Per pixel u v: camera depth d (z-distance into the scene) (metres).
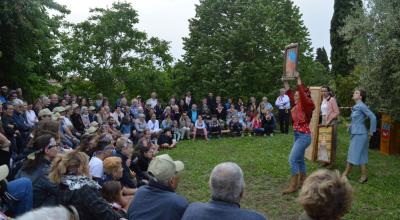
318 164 10.59
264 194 8.36
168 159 4.26
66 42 21.27
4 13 14.49
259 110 17.38
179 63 25.00
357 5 13.88
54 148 4.84
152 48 22.41
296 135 8.12
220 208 3.10
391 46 11.98
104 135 7.99
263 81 23.17
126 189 7.05
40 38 16.45
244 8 24.19
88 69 21.11
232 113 17.67
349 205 2.69
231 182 3.14
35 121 11.73
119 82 22.00
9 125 10.01
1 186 4.32
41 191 4.46
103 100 15.73
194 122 17.33
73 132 12.20
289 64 8.02
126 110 15.40
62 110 12.12
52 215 1.91
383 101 12.09
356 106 8.88
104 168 6.49
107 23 21.22
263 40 23.48
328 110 10.28
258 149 13.20
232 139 16.28
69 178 4.36
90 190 4.27
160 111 17.31
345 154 11.76
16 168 5.74
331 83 22.75
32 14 15.51
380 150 12.96
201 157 12.41
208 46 24.36
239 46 23.56
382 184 8.81
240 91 22.67
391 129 12.35
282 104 17.59
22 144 10.37
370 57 13.11
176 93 23.34
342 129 17.81
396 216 6.98
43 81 19.50
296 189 8.21
